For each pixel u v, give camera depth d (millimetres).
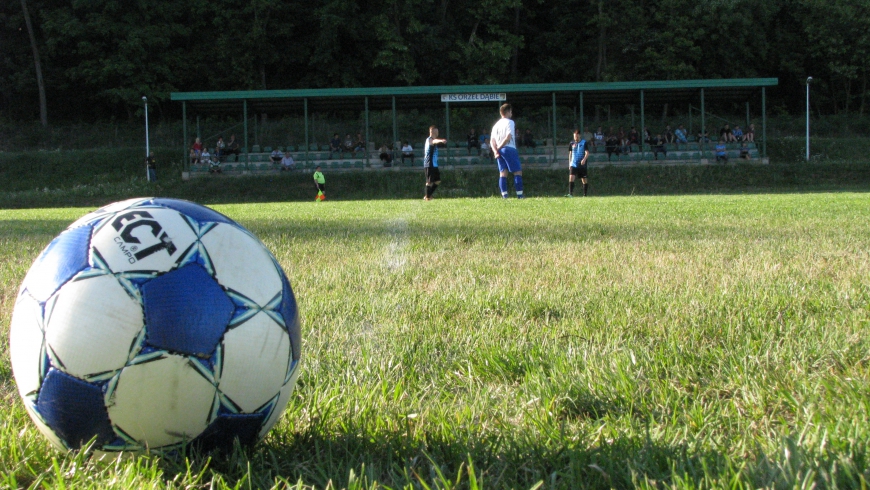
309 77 44625
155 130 38625
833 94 48156
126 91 39500
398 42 41969
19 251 6656
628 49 43531
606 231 7676
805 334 2949
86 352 1721
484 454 1853
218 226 1932
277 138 34719
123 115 44500
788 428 1957
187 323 1739
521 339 3070
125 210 1906
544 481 1686
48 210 19812
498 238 7043
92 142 37812
